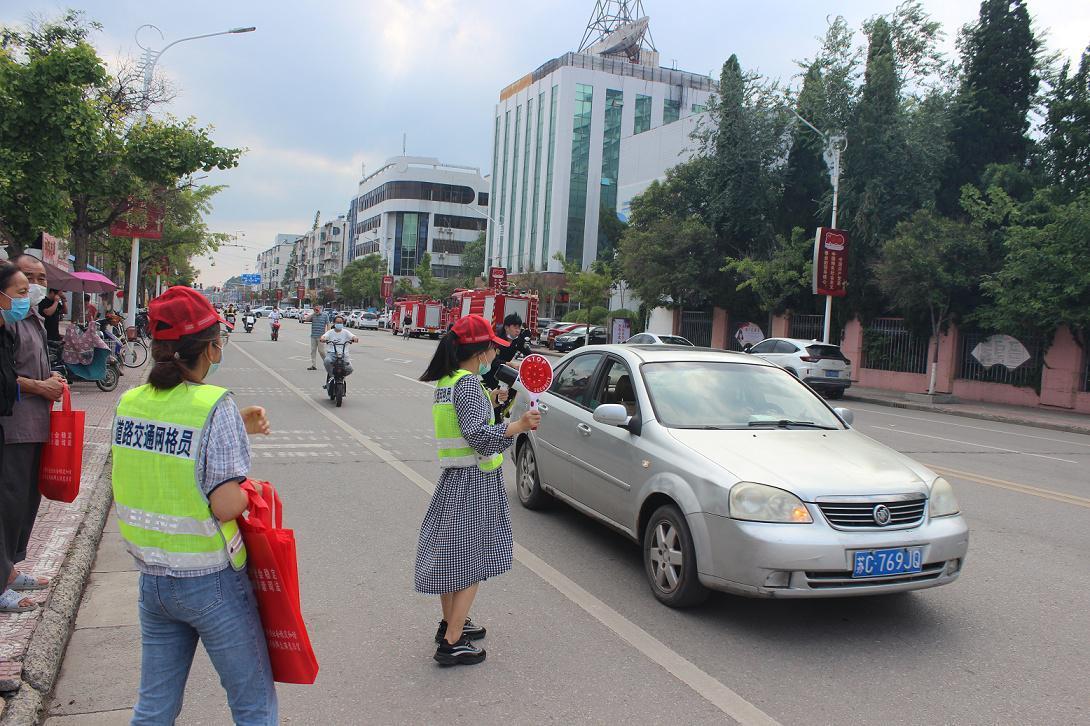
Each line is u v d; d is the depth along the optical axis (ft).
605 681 12.61
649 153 155.43
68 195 49.88
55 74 40.40
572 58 213.66
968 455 39.40
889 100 85.25
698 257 106.93
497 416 17.58
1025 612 16.34
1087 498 28.63
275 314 118.93
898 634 14.94
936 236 73.31
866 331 90.89
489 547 13.07
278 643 8.30
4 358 13.05
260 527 8.02
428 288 254.06
